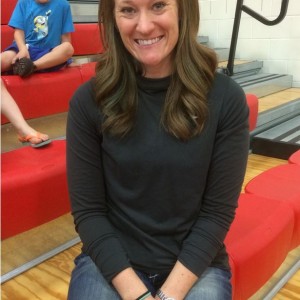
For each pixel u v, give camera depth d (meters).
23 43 2.19
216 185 0.93
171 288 0.86
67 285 1.42
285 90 3.45
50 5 2.27
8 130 1.94
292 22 3.36
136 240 0.94
